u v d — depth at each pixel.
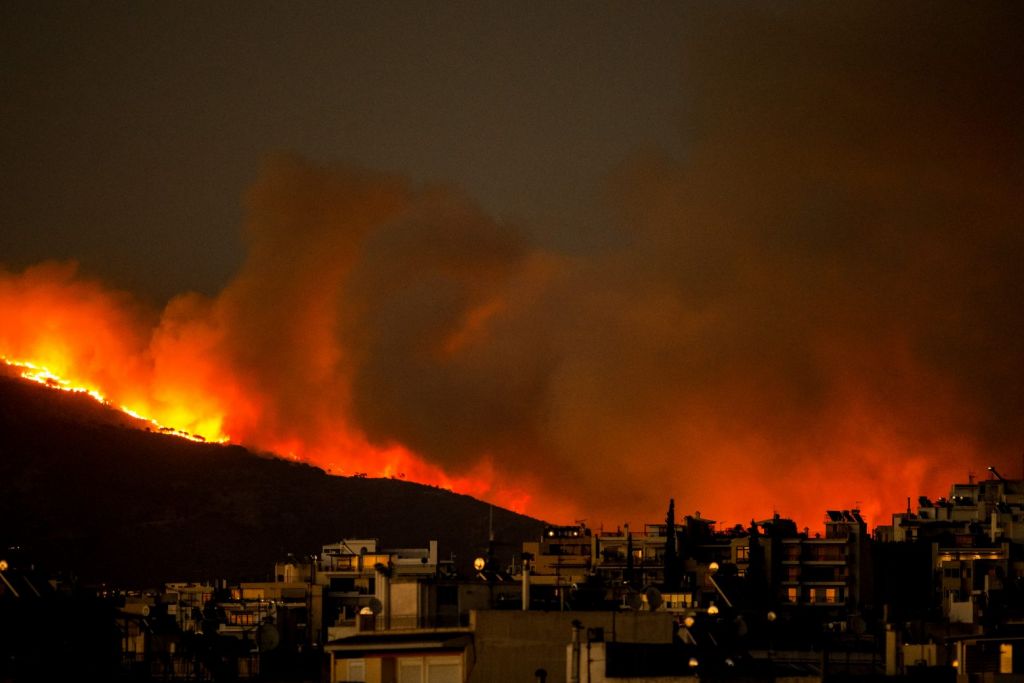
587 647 164.00
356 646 181.38
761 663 182.25
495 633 177.12
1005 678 180.62
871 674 190.88
